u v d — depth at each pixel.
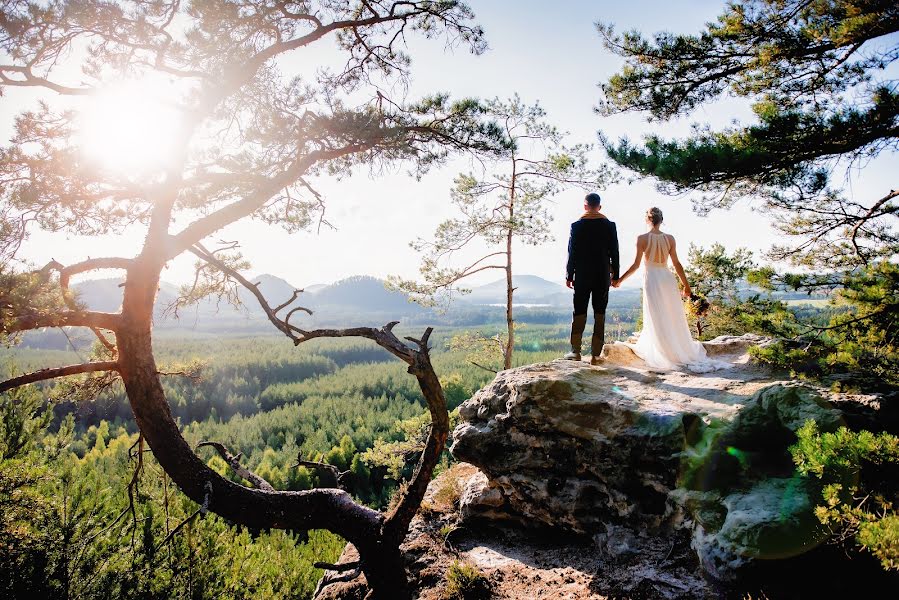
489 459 5.03
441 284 11.87
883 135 4.08
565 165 10.23
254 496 5.20
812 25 4.84
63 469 7.12
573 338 5.72
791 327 4.61
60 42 4.84
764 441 3.80
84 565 6.41
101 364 4.92
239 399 64.75
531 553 4.53
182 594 7.23
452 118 6.34
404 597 4.31
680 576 3.48
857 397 3.83
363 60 6.88
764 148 4.23
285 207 6.78
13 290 3.78
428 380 5.10
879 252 6.53
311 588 12.69
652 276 5.47
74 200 4.92
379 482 32.06
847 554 2.89
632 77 6.46
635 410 4.34
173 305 6.82
